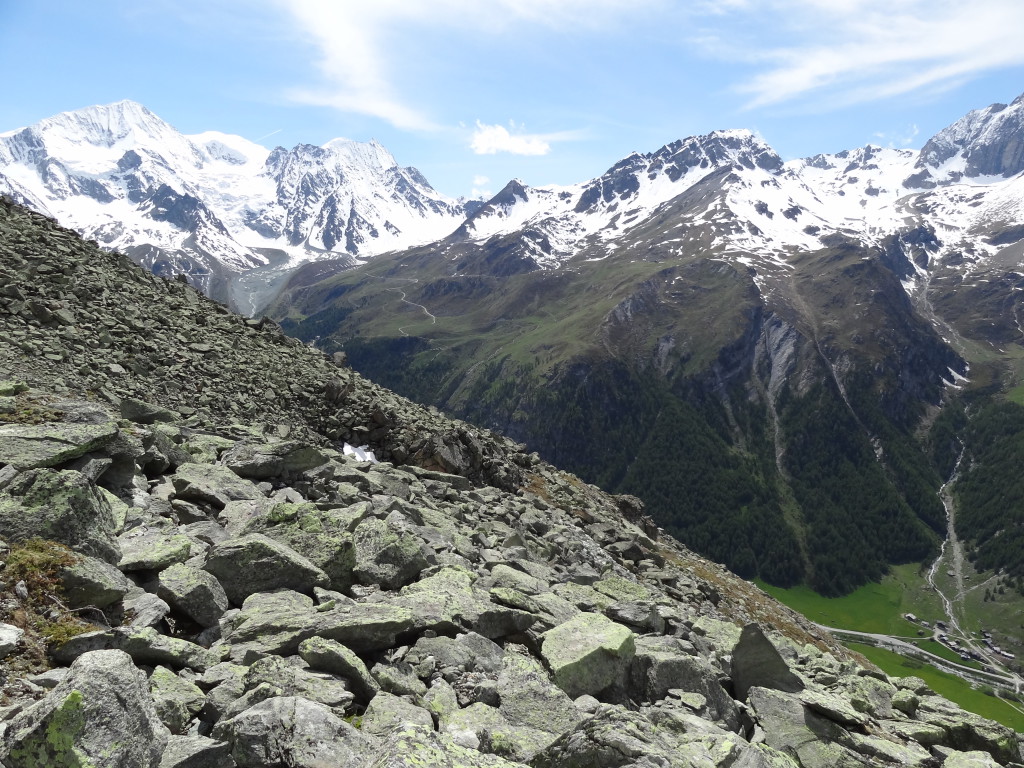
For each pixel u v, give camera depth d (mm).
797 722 14062
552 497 43344
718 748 10688
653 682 13422
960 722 16734
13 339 27359
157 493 16312
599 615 14570
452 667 11586
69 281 35250
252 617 11414
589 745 9453
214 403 31609
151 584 11508
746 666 15672
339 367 46875
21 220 41375
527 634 13953
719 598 39250
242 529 14781
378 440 36656
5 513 10641
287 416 34594
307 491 20250
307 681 9742
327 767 7781
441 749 7832
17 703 7379
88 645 9078
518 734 10070
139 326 34500
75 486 11383
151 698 7820
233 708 8734
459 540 20359
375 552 14930
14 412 17047
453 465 35531
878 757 13562
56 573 10023
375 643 11438
